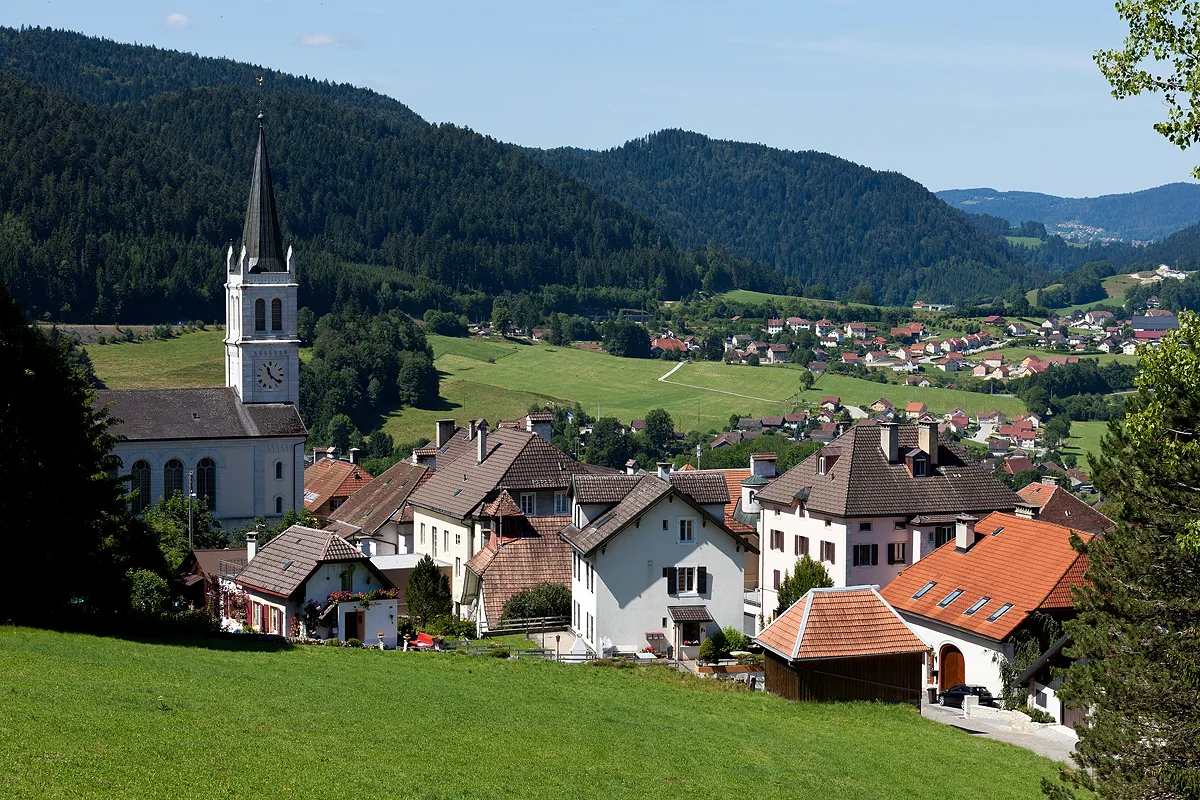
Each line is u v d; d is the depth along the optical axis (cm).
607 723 5391
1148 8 3881
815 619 6369
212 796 3659
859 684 6334
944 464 9600
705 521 8488
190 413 14438
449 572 10188
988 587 7438
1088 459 5066
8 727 4009
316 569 7669
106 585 6525
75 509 6356
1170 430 4516
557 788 4284
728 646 8369
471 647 7912
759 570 10344
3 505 6122
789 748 5350
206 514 12719
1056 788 4666
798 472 9925
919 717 6200
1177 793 4519
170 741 4138
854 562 9156
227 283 15388
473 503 9856
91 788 3559
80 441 6397
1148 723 4666
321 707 4962
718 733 5494
